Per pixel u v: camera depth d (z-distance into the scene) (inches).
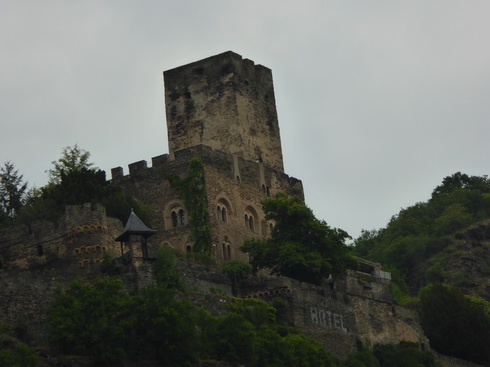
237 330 4987.7
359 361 5920.3
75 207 5654.5
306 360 5300.2
